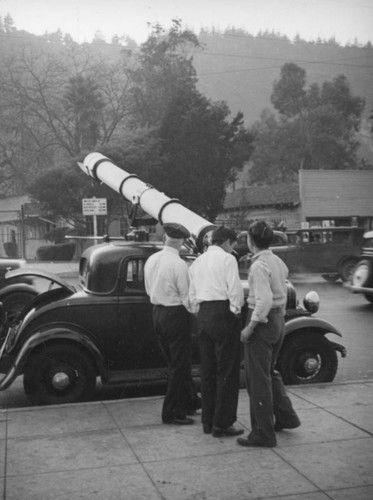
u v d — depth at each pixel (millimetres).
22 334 6242
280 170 52562
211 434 4977
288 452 4508
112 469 4223
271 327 4648
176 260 5227
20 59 42375
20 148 44875
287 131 49094
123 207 33812
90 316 6293
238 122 37594
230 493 3797
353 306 13938
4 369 6668
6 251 40062
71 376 6133
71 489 3885
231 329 4871
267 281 4547
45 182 32781
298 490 3826
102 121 42531
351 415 5387
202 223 7723
